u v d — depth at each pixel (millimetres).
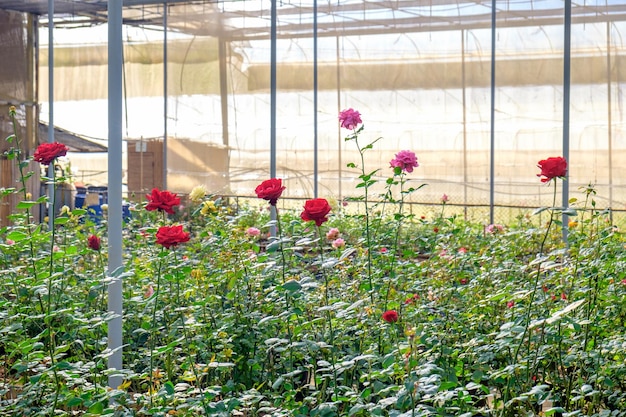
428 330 3635
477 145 11047
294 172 11867
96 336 3879
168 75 12906
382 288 4133
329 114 11773
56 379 2945
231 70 12422
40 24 13578
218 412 2693
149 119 13523
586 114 10562
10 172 11625
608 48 10492
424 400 2662
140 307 4367
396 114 11461
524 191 10758
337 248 4664
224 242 4375
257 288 4238
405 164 4082
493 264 4980
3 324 3795
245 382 3879
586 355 3309
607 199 10383
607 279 3771
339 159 11711
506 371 2955
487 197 10945
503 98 10953
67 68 14984
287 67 11992
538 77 10789
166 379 3396
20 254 5035
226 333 3674
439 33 11273
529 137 10797
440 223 6867
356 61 11680
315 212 3172
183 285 4215
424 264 4953
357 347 3910
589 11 10578
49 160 3664
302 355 3617
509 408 3354
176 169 12758
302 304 3805
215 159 12453
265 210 11367
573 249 4094
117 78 3701
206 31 12602
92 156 16547
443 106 11234
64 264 4652
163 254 3414
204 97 12609
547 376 3693
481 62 11062
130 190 13641
